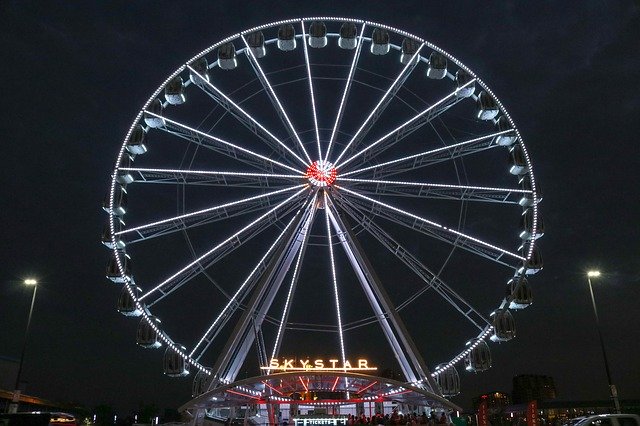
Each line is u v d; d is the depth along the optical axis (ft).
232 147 133.80
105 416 299.17
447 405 105.19
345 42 147.23
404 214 129.70
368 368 124.67
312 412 142.00
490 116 140.46
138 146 132.46
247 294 127.65
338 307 132.46
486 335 129.59
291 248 133.08
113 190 130.00
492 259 133.18
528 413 106.01
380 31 146.30
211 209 130.21
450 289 129.39
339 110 138.31
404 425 110.42
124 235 130.82
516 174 137.08
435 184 132.77
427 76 147.23
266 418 148.36
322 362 125.90
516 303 129.39
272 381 110.63
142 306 125.90
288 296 132.05
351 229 131.03
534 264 130.41
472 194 134.82
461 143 135.85
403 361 130.52
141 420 296.30
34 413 61.11
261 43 144.87
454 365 130.93
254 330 128.67
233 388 106.52
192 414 132.16
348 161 135.33
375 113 137.59
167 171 131.95
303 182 134.10
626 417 80.64
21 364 142.00
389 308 125.90
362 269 133.28
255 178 133.69
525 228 132.05
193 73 139.54
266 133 134.21
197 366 128.36
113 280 126.72
